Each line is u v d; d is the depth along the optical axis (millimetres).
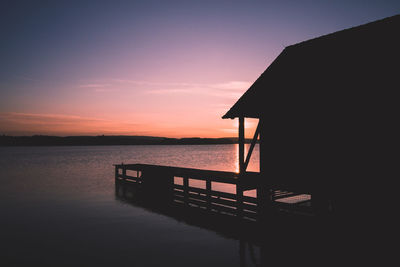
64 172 37781
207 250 8688
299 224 8648
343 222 7609
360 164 7359
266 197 9508
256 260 7820
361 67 7512
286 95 8992
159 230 10828
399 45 6945
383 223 6902
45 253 8672
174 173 14719
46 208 15195
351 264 7109
